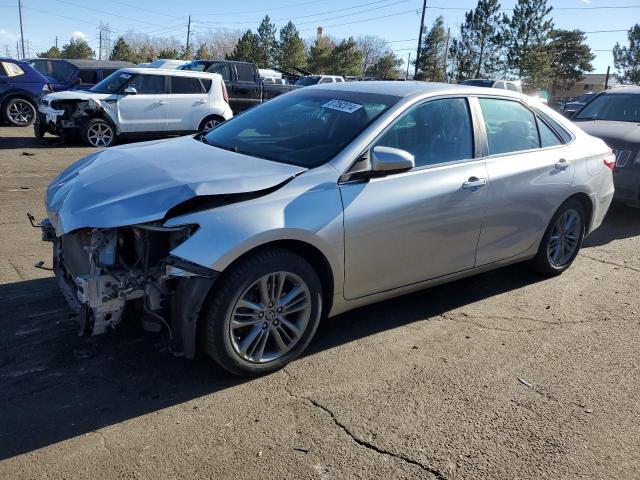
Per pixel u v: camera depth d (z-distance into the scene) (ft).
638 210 27.48
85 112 39.78
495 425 9.99
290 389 10.71
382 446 9.27
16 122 50.03
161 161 11.70
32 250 17.11
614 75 215.10
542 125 16.08
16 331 12.19
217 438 9.23
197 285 9.75
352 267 11.61
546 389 11.23
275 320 10.90
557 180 15.72
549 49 172.76
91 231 9.95
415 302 15.05
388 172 11.87
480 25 180.34
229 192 10.10
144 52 295.89
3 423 9.29
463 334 13.35
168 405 10.03
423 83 14.43
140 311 10.58
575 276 17.66
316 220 10.78
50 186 12.37
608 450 9.50
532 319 14.38
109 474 8.32
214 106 44.24
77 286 10.22
